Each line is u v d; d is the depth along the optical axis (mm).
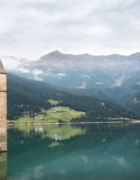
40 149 92812
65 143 110312
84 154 84188
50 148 95500
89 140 121750
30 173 57188
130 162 71750
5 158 72438
